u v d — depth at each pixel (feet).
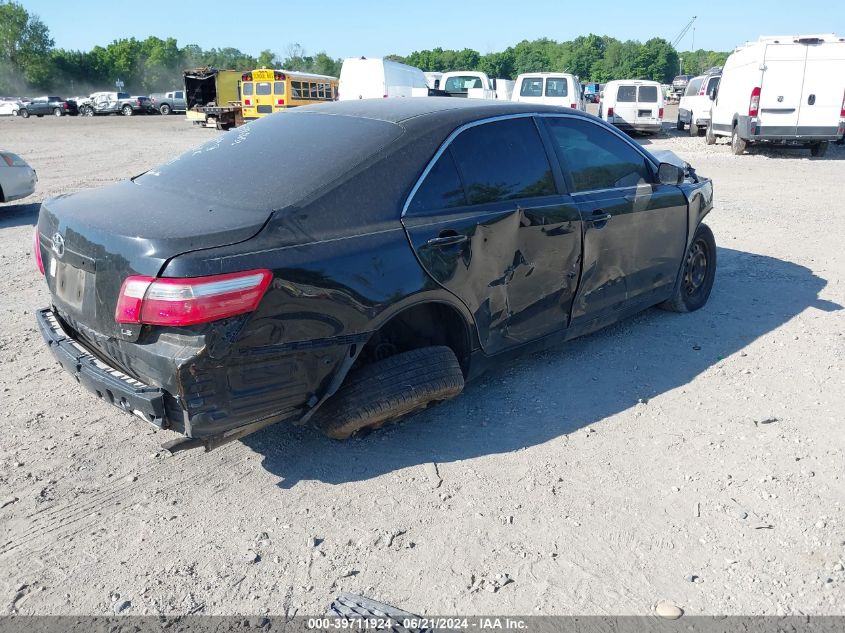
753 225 28.86
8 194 33.27
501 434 12.39
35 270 23.29
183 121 126.00
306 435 12.40
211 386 9.21
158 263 8.98
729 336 16.72
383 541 9.64
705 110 74.28
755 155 57.11
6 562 9.25
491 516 10.14
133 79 345.51
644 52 469.57
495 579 8.91
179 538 9.75
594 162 14.58
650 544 9.51
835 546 9.34
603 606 8.46
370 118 12.12
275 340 9.53
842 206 33.17
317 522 10.08
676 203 16.25
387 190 10.98
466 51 485.97
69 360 10.46
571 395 13.80
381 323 10.59
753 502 10.34
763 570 8.98
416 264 10.93
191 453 11.88
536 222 12.87
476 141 12.39
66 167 52.49
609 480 10.96
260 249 9.44
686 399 13.57
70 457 11.72
